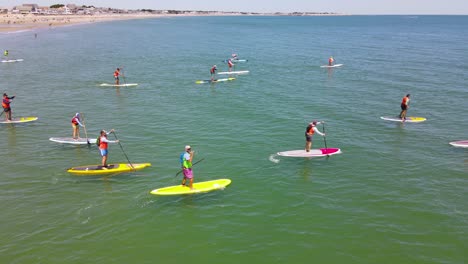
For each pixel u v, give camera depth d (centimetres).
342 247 1497
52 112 3475
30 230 1598
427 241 1535
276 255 1450
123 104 3778
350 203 1834
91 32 14838
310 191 1956
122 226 1638
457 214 1733
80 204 1812
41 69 5941
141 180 2075
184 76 5438
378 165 2284
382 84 4688
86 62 6781
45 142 2686
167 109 3572
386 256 1445
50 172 2178
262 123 3103
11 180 2062
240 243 1524
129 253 1460
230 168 2233
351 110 3506
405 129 2973
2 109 3559
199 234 1586
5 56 7425
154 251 1473
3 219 1675
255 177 2117
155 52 8500
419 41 11106
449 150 2531
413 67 5984
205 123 3112
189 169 1912
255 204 1825
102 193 1927
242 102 3822
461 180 2080
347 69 5912
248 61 7006
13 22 19438
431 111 3481
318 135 2827
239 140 2705
